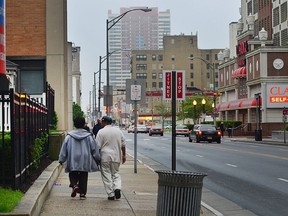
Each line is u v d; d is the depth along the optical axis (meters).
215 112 74.62
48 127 21.92
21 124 12.91
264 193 16.23
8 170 12.66
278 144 51.31
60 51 29.50
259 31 80.81
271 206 13.84
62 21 29.56
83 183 13.38
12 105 11.56
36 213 10.19
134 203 13.16
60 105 29.50
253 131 77.75
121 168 23.69
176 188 8.73
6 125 17.22
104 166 13.54
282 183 18.70
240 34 86.88
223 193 16.27
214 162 28.25
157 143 53.66
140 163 26.67
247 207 13.70
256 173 22.22
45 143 20.16
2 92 11.67
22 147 13.14
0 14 12.02
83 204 12.62
